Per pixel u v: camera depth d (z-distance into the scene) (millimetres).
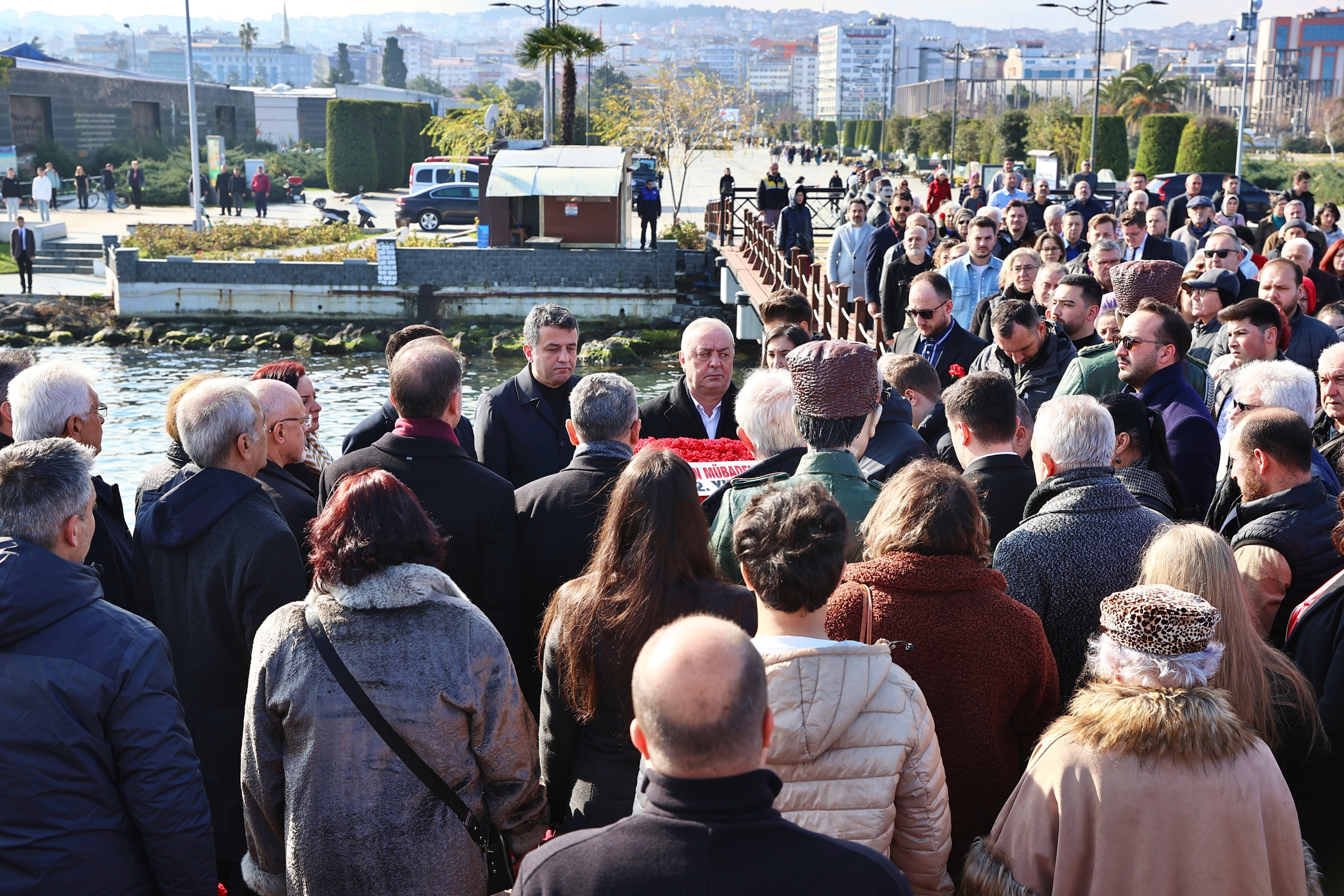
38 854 2404
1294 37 145250
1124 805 2121
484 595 3406
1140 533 2957
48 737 2398
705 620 1763
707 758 1667
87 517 2623
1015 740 2674
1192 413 4266
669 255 25234
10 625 2395
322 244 29703
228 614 3115
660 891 1633
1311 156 63188
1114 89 69000
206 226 31594
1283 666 2613
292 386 4645
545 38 28688
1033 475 3504
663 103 45344
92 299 25812
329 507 2576
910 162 64438
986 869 2258
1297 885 2146
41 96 45688
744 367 21594
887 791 2199
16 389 3510
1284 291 5992
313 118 67125
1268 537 3082
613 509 2633
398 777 2477
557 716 2701
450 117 40625
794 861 1662
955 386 3592
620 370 22625
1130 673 2219
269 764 2553
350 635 2486
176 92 56219
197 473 3184
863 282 12141
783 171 61938
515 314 25344
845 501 3070
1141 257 9414
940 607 2549
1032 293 7215
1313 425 4777
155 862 2508
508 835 2654
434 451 3432
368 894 2475
